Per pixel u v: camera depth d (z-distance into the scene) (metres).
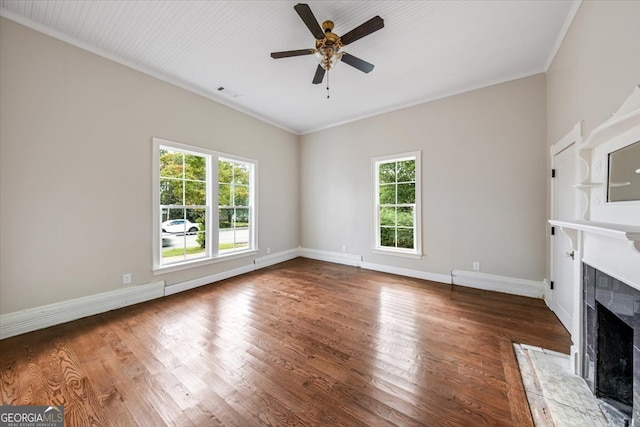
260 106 4.06
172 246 3.29
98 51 2.58
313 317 2.54
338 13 2.09
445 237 3.62
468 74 3.06
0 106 2.07
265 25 2.25
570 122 2.15
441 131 3.62
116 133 2.74
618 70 1.41
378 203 4.38
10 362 1.79
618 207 1.33
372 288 3.41
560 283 2.47
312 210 5.25
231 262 4.00
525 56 2.68
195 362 1.80
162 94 3.11
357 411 1.37
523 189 3.05
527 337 2.12
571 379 1.60
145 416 1.34
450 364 1.77
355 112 4.30
